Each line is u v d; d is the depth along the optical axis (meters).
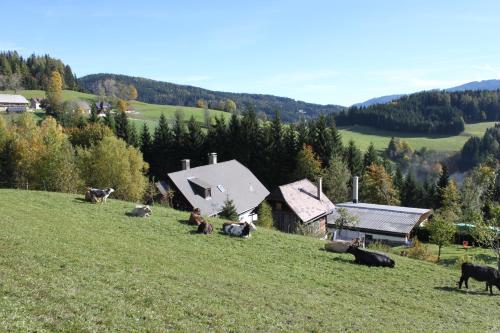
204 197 60.12
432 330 18.47
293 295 20.52
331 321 17.53
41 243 20.81
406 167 159.75
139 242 25.77
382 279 26.50
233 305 17.31
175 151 101.62
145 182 73.75
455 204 88.81
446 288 26.52
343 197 88.56
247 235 31.80
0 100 161.62
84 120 112.19
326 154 98.50
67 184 64.50
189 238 29.09
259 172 97.38
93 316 13.30
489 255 57.88
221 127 101.12
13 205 29.81
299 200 66.75
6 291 13.94
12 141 78.75
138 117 173.00
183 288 18.25
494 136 173.12
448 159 171.00
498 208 46.84
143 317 14.18
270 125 100.56
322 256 29.94
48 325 12.13
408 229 66.00
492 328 20.17
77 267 18.20
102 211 32.44
